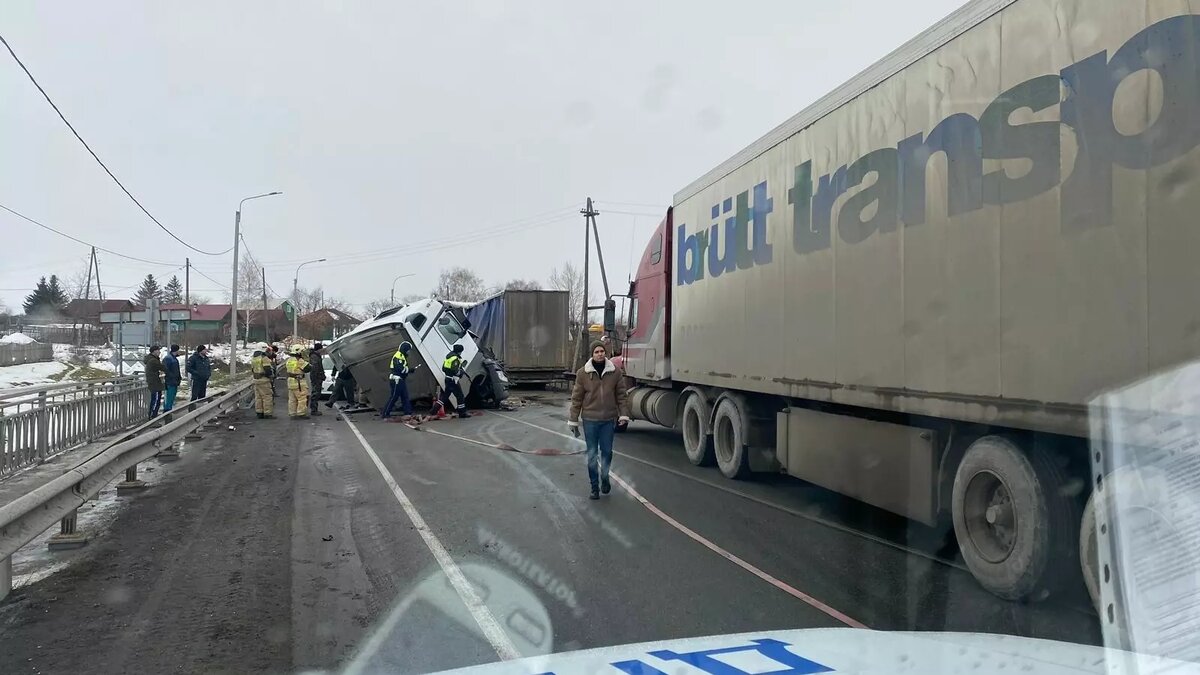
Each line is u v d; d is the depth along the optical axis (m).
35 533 5.21
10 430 9.64
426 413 19.64
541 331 28.19
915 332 5.54
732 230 8.94
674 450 12.41
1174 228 3.58
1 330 60.47
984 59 4.85
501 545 6.47
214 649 4.26
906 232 5.66
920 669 2.29
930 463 5.66
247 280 71.38
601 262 40.31
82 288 78.88
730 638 2.67
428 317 19.20
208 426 16.34
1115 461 3.82
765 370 8.05
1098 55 4.01
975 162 4.92
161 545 6.48
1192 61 3.50
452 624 4.64
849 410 6.94
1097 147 4.01
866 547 6.39
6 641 4.38
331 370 25.45
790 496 8.55
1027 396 4.46
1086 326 4.06
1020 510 4.61
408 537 6.74
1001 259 4.68
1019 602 4.75
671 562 5.96
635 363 12.88
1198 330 3.47
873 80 6.09
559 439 14.08
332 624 4.64
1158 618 3.35
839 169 6.59
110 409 14.45
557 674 2.27
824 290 6.84
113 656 4.17
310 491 8.89
